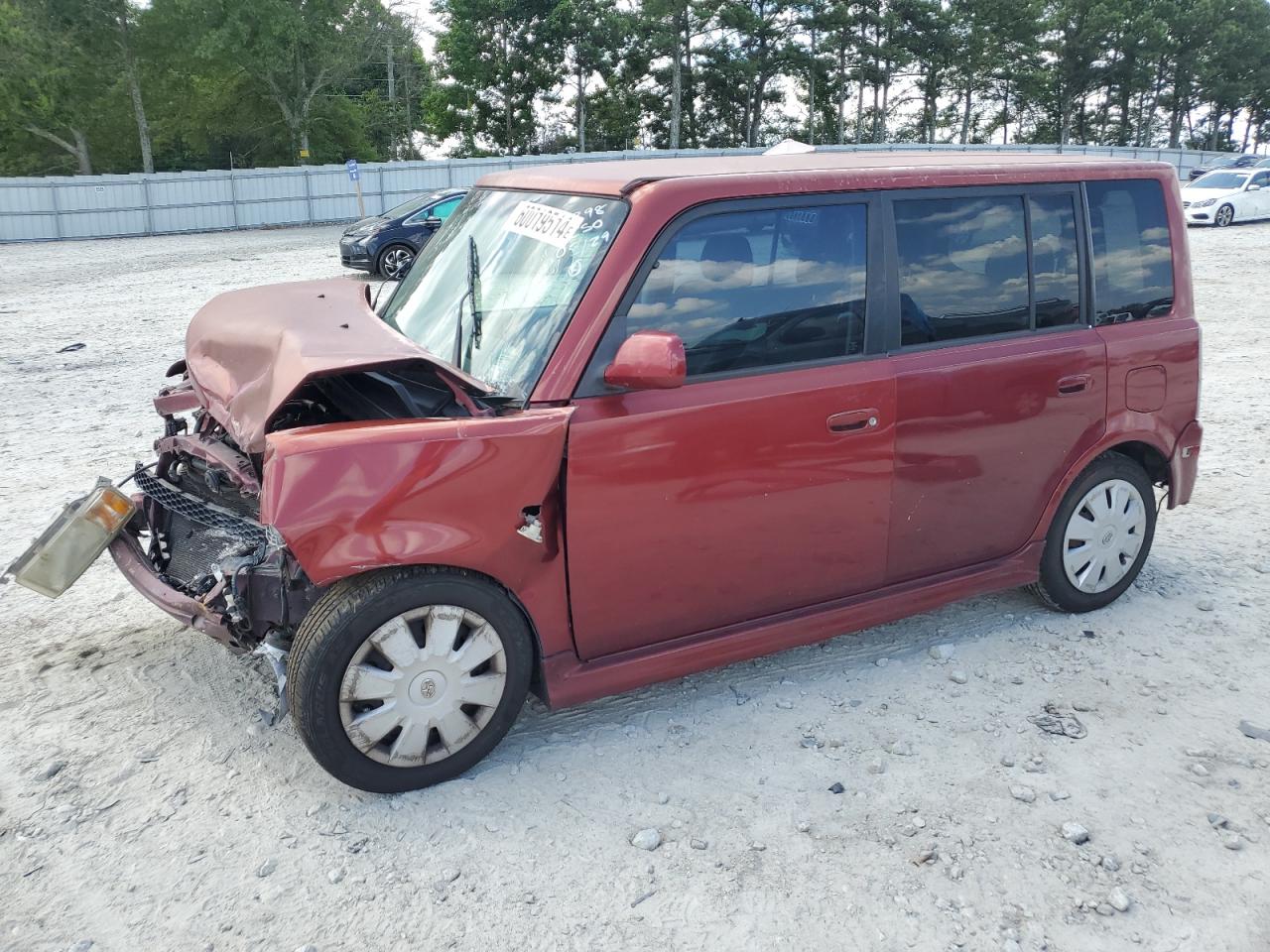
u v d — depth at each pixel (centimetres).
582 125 6188
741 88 6619
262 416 307
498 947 265
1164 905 278
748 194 336
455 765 328
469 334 344
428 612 308
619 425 316
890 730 361
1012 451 398
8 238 3300
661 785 330
